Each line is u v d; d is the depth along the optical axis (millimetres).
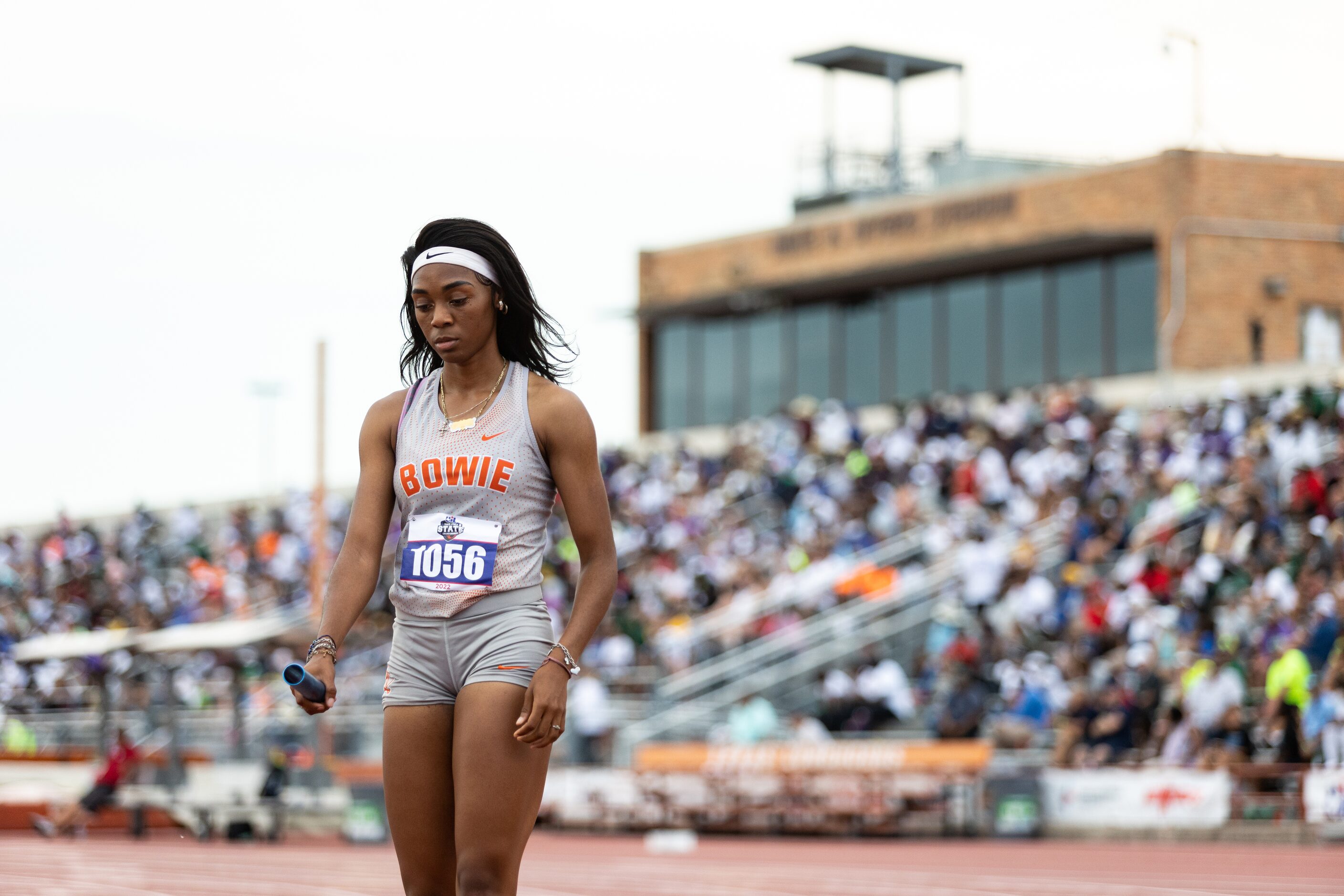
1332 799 47781
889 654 70688
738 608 75000
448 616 12672
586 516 12984
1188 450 72938
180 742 73250
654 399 124250
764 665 70125
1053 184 103125
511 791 12414
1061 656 60438
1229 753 50688
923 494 83812
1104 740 54219
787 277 116250
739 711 63344
